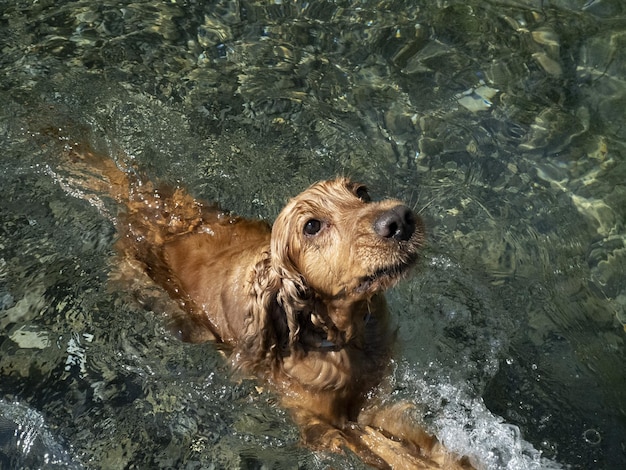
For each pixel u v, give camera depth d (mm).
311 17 1301
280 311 808
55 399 833
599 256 960
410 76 1191
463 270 948
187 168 1076
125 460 781
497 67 1193
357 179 1052
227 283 886
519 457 762
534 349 867
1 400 829
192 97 1179
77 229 1005
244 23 1300
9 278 958
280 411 824
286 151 1098
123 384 851
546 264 955
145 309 918
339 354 817
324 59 1229
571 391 822
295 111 1149
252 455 788
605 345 869
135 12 1333
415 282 937
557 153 1074
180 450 791
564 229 989
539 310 907
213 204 1033
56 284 949
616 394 817
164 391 845
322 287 775
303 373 820
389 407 820
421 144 1096
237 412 829
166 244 977
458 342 878
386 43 1244
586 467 752
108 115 1153
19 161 1088
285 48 1251
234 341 867
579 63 1190
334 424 821
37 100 1179
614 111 1124
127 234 992
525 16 1267
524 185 1038
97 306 925
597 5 1275
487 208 1014
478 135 1102
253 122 1139
